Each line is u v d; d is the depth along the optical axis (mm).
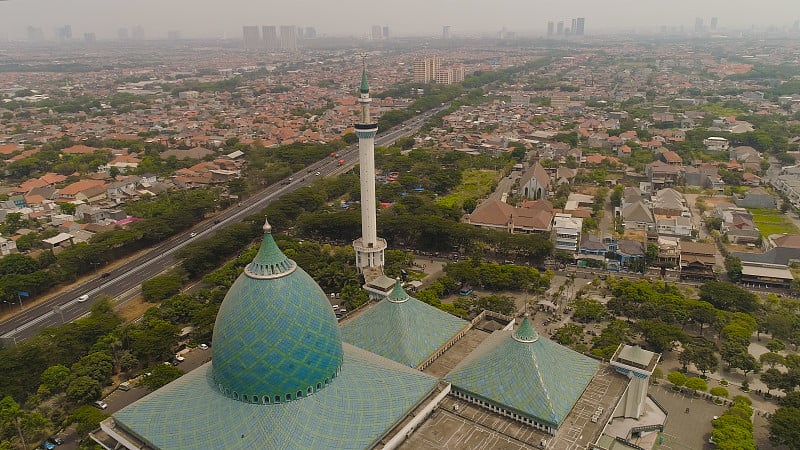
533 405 115812
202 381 110125
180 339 189125
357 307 182875
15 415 139375
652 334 176375
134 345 172375
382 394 109250
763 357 165625
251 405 100125
